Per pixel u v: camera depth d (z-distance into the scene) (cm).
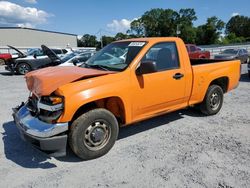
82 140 363
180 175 334
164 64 455
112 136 394
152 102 437
